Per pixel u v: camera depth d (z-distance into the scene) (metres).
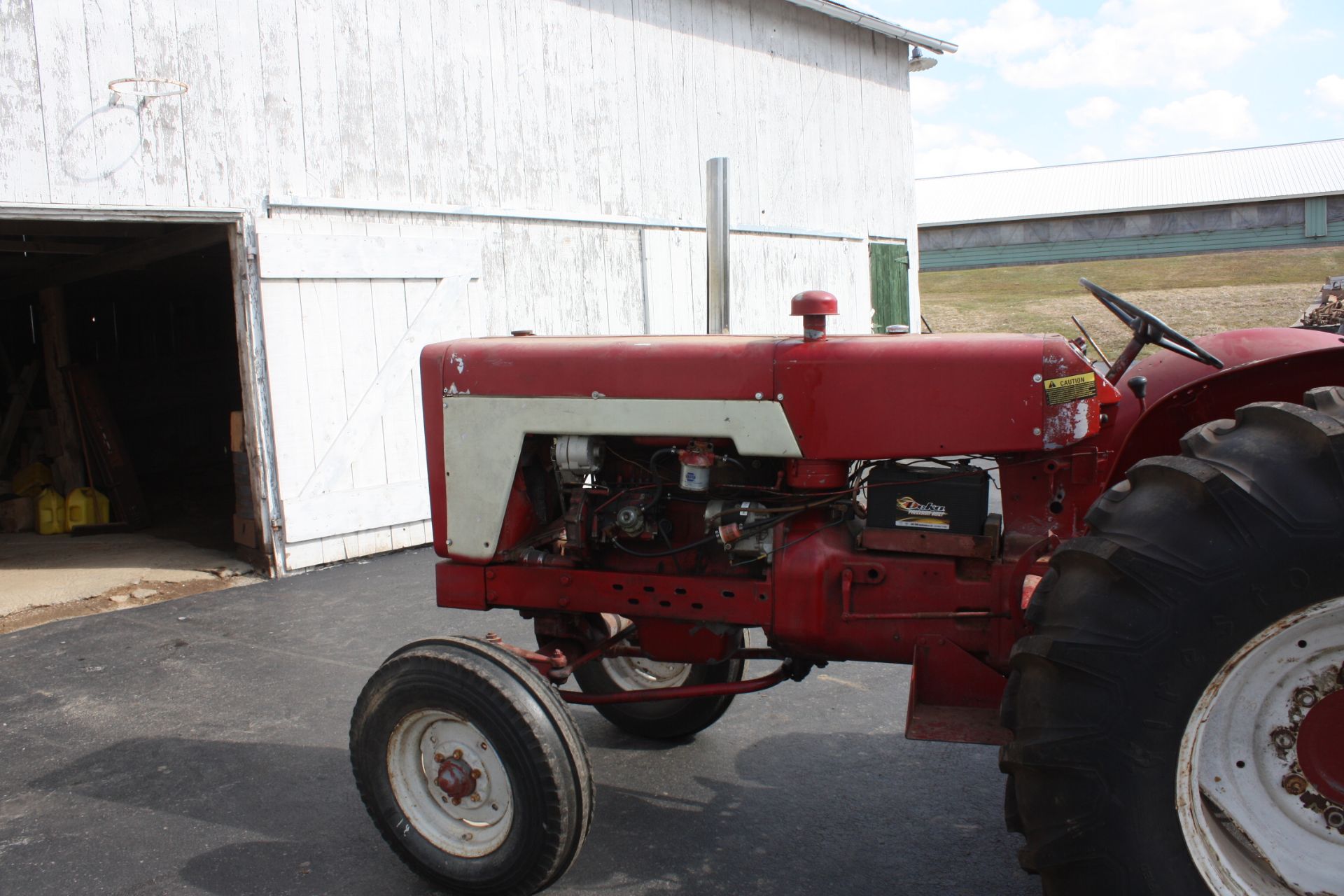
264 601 5.20
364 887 2.54
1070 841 1.77
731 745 3.34
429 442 2.85
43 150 4.77
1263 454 1.72
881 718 3.55
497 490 2.76
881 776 3.10
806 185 9.78
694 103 8.41
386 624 4.76
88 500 7.05
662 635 2.84
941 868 2.56
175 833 2.82
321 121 5.82
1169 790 1.72
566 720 2.34
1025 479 2.36
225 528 7.25
